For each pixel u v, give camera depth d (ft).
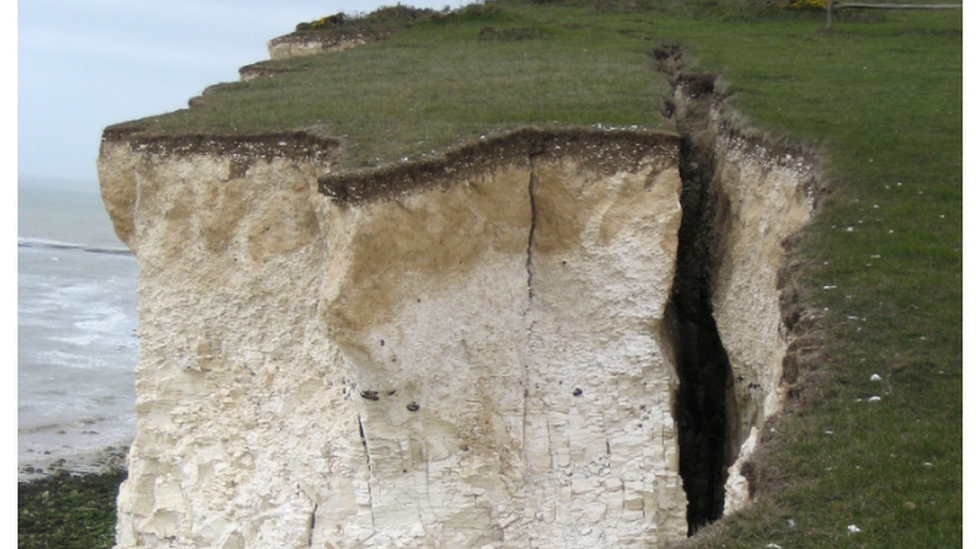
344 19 120.88
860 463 35.09
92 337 187.73
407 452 51.13
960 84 72.79
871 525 32.19
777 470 35.70
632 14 117.39
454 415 51.78
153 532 62.18
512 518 52.42
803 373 41.27
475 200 52.85
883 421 37.37
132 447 64.34
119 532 64.64
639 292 54.49
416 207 49.44
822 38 96.17
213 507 59.16
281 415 57.82
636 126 56.49
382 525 51.57
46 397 142.51
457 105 64.44
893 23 105.40
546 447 53.78
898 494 33.37
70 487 103.96
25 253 320.50
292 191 58.29
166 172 62.39
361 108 64.75
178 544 61.05
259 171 59.26
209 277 61.26
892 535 31.60
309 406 56.34
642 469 53.06
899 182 53.78
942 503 32.71
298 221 58.34
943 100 67.62
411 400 50.67
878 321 43.01
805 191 54.85
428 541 51.29
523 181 54.70
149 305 63.41
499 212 53.98
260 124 62.34
